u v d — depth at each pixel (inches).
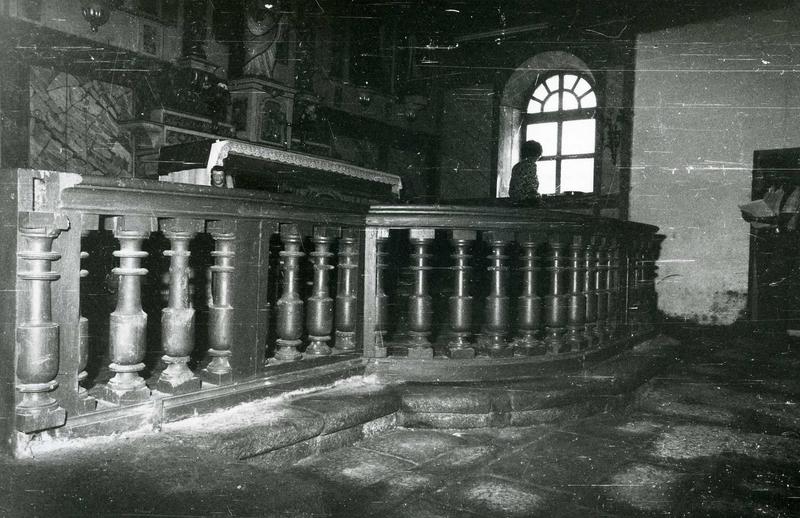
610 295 222.2
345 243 163.2
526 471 128.9
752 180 421.4
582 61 520.7
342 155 546.6
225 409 125.6
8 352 92.6
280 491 85.2
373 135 572.1
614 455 141.2
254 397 132.1
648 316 266.7
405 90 596.1
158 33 399.2
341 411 133.2
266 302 135.0
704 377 230.7
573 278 192.4
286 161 223.8
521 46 569.9
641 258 259.6
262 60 441.1
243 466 94.3
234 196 121.4
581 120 560.7
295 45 486.0
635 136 476.7
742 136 427.2
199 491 83.4
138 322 107.7
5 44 324.2
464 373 168.2
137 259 107.8
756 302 405.1
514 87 583.5
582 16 519.8
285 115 459.2
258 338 133.3
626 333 235.3
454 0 575.2
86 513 74.9
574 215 181.3
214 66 416.8
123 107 386.9
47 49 341.7
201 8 414.6
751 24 425.7
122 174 384.5
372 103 568.4
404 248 244.8
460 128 610.2
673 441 152.9
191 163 210.4
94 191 99.4
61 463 91.7
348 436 139.1
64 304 97.4
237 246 126.2
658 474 129.6
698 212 442.3
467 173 606.9
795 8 407.8
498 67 585.3
